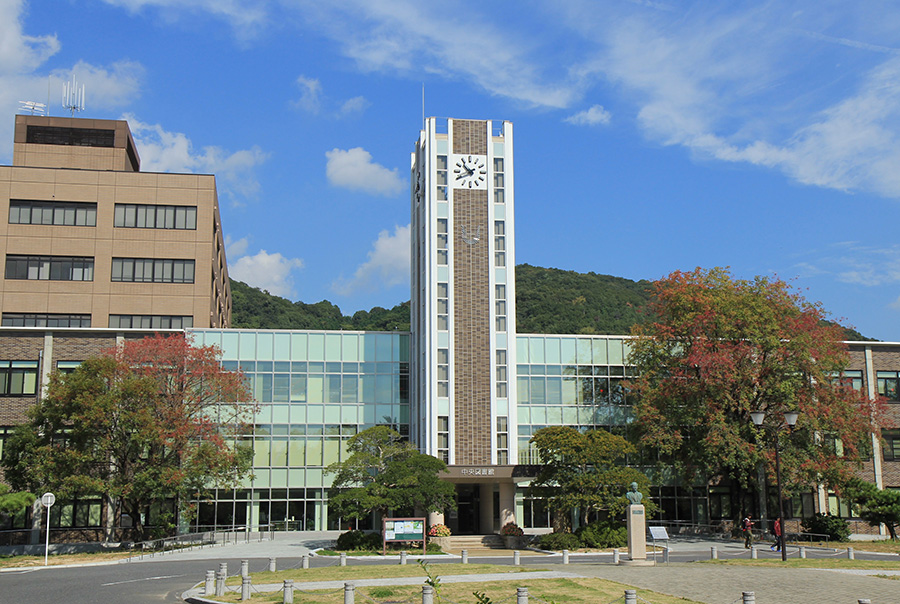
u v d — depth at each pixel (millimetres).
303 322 120125
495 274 56875
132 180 69562
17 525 52781
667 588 25516
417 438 57812
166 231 69125
